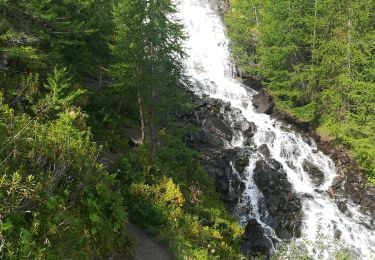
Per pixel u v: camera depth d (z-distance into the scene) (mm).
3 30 12508
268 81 32438
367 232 20859
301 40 30266
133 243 10320
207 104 26078
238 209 20531
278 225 20312
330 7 29469
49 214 6996
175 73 16375
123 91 17688
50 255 6422
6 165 6562
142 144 17109
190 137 23266
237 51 34125
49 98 10008
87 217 8508
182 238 11688
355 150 26047
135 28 15461
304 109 28750
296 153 25094
